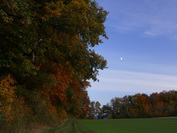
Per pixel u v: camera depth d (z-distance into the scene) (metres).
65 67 25.58
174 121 79.69
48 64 25.33
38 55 19.14
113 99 150.50
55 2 16.73
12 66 15.70
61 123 36.31
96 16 20.88
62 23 17.83
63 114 41.88
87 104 99.31
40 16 16.92
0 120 13.47
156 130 44.34
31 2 16.05
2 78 15.89
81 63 22.62
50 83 23.17
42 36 18.75
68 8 16.64
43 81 22.55
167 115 128.75
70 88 40.03
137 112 133.62
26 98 21.70
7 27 14.54
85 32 18.78
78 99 46.69
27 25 14.82
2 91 14.23
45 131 19.00
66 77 30.25
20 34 14.88
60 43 20.34
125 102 144.88
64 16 17.58
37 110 23.39
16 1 12.55
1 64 14.85
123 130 41.88
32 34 15.55
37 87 23.16
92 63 23.62
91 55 23.53
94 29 19.31
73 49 21.12
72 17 17.48
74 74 26.77
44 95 26.34
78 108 53.16
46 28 18.52
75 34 19.62
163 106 130.62
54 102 37.22
